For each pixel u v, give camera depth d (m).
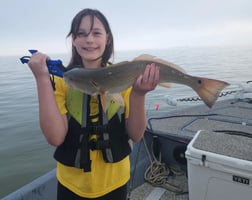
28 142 11.67
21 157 10.09
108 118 2.04
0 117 16.09
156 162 3.94
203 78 1.86
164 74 1.87
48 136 1.91
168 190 3.72
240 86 5.99
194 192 2.70
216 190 2.56
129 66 1.88
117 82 1.91
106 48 2.18
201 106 5.57
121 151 2.08
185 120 4.55
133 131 2.09
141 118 2.04
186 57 66.06
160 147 4.05
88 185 2.01
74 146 2.00
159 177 3.84
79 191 2.03
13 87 29.14
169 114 5.02
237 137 2.84
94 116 2.02
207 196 2.63
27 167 9.26
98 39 2.04
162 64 1.88
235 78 25.08
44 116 1.87
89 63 2.15
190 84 1.89
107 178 2.06
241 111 5.10
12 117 16.03
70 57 2.22
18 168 9.18
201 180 2.62
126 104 2.12
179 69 1.91
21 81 35.03
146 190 3.75
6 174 8.77
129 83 1.91
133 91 1.96
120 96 1.96
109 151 2.02
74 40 2.08
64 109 2.03
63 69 1.95
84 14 2.04
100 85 1.91
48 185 3.00
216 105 5.64
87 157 1.97
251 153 2.48
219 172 2.49
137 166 3.87
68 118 2.03
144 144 4.06
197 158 2.56
